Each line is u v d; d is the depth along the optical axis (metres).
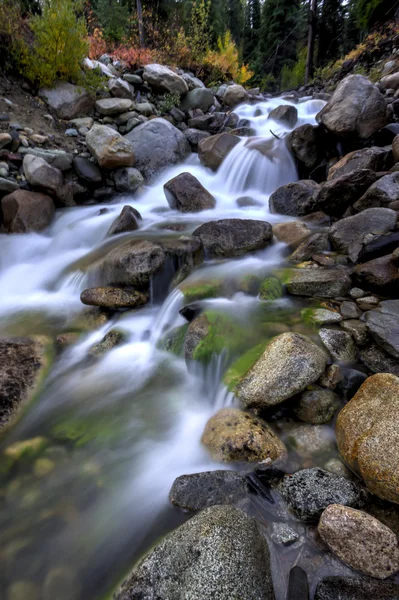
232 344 3.11
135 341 3.87
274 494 2.02
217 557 1.53
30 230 6.38
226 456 2.23
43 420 2.87
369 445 1.98
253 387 2.57
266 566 1.59
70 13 8.28
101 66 10.54
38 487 2.29
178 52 14.62
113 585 1.73
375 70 12.99
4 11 8.25
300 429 2.42
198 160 9.37
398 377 2.32
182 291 4.03
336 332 2.97
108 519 2.07
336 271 3.81
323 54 23.64
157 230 5.90
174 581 1.52
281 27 29.38
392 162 5.67
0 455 2.52
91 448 2.58
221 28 22.08
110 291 4.32
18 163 6.91
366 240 4.02
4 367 3.31
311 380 2.53
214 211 6.84
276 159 7.82
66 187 7.21
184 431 2.64
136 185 7.96
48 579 1.80
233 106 13.77
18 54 8.41
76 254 5.77
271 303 3.69
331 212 5.42
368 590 1.51
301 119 11.37
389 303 3.16
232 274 4.29
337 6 23.03
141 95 11.12
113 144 7.70
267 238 4.93
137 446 2.57
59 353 3.71
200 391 3.05
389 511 1.84
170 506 2.05
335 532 1.70
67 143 8.19
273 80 28.06
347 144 7.04
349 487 1.94
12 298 4.98
